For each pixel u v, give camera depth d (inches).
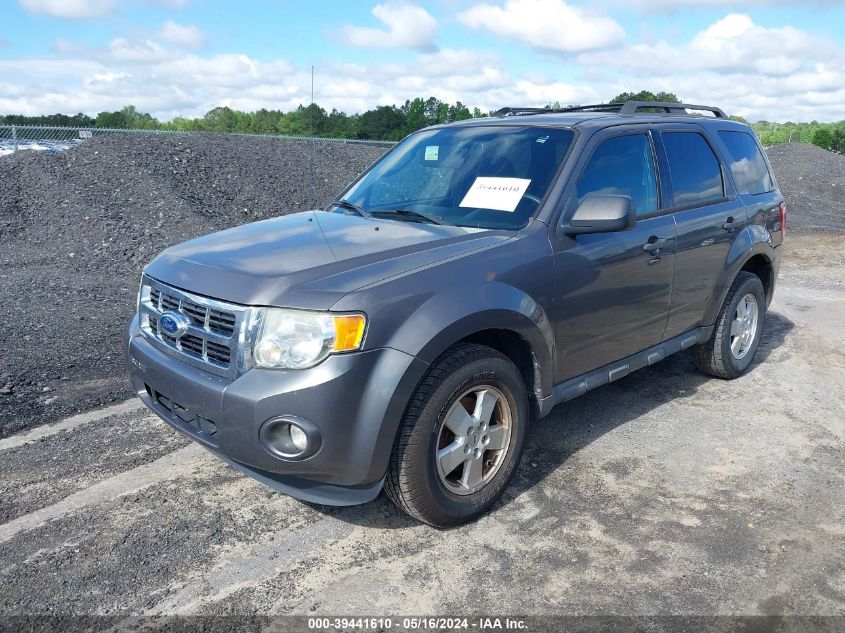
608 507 143.6
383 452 119.4
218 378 121.0
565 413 190.5
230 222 435.2
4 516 135.2
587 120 169.3
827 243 490.3
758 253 210.5
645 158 175.5
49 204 421.4
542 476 156.1
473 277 130.0
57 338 234.7
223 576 120.0
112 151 510.3
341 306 114.7
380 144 801.6
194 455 161.6
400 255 129.5
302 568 122.8
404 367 117.8
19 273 321.4
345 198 177.8
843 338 264.7
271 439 116.3
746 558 127.0
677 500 146.6
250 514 139.0
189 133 634.2
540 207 148.6
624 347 170.1
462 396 129.6
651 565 124.7
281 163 584.1
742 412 193.2
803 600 116.1
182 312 129.1
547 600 115.5
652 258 168.6
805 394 207.2
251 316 117.1
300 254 131.3
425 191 165.6
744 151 217.2
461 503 133.6
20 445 163.6
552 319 145.6
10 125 588.7
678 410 193.8
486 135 173.3
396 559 126.0
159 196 446.9
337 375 113.7
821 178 820.0
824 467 161.8
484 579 120.7
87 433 171.0
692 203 187.3
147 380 134.7
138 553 125.4
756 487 152.3
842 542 132.3
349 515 139.9
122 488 146.7
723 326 205.3
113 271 336.5
